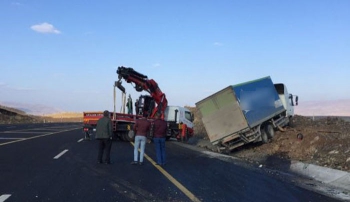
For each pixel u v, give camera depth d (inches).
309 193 379.6
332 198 360.8
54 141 928.9
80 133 1334.9
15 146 764.0
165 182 404.5
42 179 402.6
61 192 339.3
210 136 840.3
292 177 501.0
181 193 349.4
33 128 1704.0
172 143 1077.8
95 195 330.3
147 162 574.2
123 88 1014.4
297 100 1109.7
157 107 1093.8
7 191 339.0
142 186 377.7
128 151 738.2
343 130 840.3
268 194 363.6
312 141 726.5
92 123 1015.0
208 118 843.4
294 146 753.6
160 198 325.7
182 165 561.6
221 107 832.3
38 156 606.9
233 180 438.3
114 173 456.4
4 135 1109.1
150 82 1072.8
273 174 514.0
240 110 816.9
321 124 1126.4
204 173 484.7
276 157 719.1
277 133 904.9
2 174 428.1
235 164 614.2
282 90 1034.7
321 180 492.1
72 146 802.8
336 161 568.4
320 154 646.5
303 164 596.1
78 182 390.0
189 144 1112.2
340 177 475.5
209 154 780.0
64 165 513.0
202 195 343.9
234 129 821.2
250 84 857.5
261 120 849.5
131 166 523.5
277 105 911.7
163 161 556.7
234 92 820.0
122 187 369.4
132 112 1098.7
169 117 1171.9
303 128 919.7
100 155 546.6
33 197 317.4
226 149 848.3
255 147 856.3
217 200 326.3
